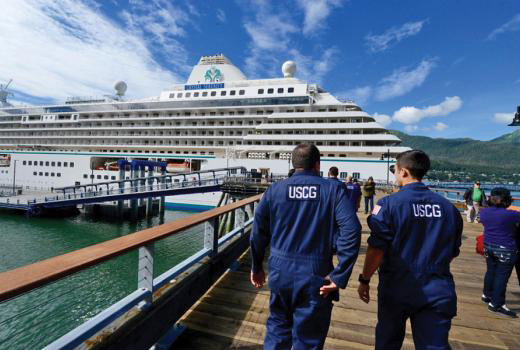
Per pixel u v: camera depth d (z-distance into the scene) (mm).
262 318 3102
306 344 1645
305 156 1838
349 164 25828
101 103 38406
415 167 1844
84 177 34344
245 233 5277
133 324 2020
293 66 37750
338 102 29703
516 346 2881
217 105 33688
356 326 3123
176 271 2648
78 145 37438
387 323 1792
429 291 1638
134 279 9734
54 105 40719
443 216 1710
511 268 3459
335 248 1702
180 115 35750
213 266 3613
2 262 14969
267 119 30922
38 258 15773
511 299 3963
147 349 2145
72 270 1459
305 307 1657
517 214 3383
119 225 25609
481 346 2881
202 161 31266
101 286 8812
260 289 3826
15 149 40438
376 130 27141
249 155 29859
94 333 1702
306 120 29516
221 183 23969
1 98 53281
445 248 1697
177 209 32531
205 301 3467
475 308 3701
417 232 1702
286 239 1717
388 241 1767
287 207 1728
